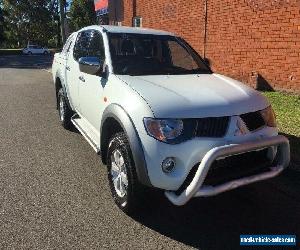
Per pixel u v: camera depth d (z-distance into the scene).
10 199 4.39
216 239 3.65
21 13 82.38
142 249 3.47
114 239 3.62
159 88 3.98
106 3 21.55
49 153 5.99
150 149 3.51
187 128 3.53
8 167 5.38
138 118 3.64
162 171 3.50
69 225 3.84
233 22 10.70
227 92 4.03
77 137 6.86
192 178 3.55
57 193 4.55
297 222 3.97
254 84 9.96
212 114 3.60
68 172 5.21
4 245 3.49
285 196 4.51
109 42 4.99
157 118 3.53
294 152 5.32
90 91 5.11
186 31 13.24
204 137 3.55
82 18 52.28
